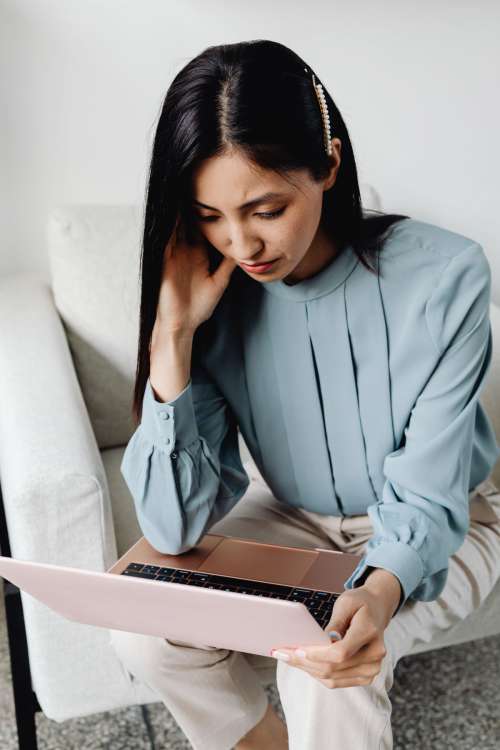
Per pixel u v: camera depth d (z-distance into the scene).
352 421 1.32
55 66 2.00
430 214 2.30
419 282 1.24
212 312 1.29
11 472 1.39
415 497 1.23
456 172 2.27
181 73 1.08
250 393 1.38
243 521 1.49
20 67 1.99
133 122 2.08
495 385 1.63
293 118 1.07
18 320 1.83
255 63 1.06
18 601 1.46
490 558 1.40
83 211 1.87
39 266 2.14
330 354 1.30
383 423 1.30
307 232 1.13
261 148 1.05
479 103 2.22
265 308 1.32
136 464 1.31
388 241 1.27
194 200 1.11
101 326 1.86
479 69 2.19
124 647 1.33
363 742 1.16
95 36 2.00
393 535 1.20
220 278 1.27
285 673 1.23
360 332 1.27
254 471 1.63
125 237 1.87
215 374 1.37
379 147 2.22
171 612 1.07
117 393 1.89
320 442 1.35
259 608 0.96
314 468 1.38
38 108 2.03
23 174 2.06
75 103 2.04
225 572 1.27
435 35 2.14
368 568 1.18
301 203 1.10
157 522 1.30
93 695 1.48
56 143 2.06
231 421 1.44
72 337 1.87
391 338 1.27
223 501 1.38
